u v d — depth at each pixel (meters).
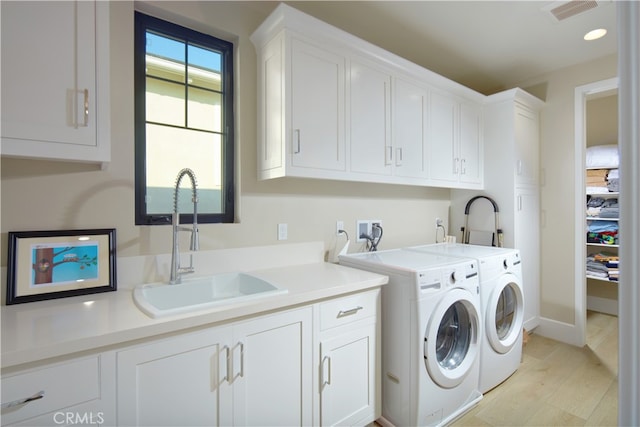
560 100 2.88
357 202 2.43
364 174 1.98
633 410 0.35
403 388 1.71
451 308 1.97
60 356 0.92
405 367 1.70
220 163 1.91
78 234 1.39
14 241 1.25
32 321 1.06
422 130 2.34
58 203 1.36
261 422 1.30
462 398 1.88
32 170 1.31
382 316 1.84
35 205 1.32
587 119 3.61
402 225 2.75
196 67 1.84
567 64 2.78
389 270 1.79
